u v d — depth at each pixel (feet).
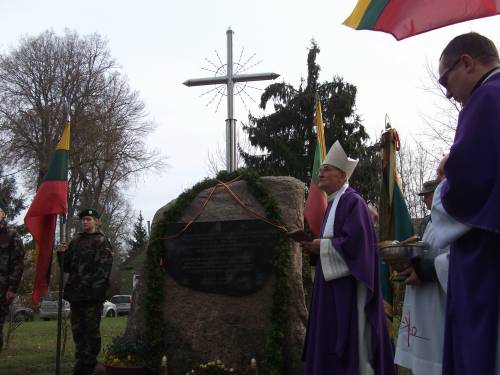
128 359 20.12
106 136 106.01
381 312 14.24
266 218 20.53
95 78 108.78
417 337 12.84
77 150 104.63
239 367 19.69
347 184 16.11
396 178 19.02
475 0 11.61
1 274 23.31
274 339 18.97
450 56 7.91
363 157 78.33
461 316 7.01
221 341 20.08
